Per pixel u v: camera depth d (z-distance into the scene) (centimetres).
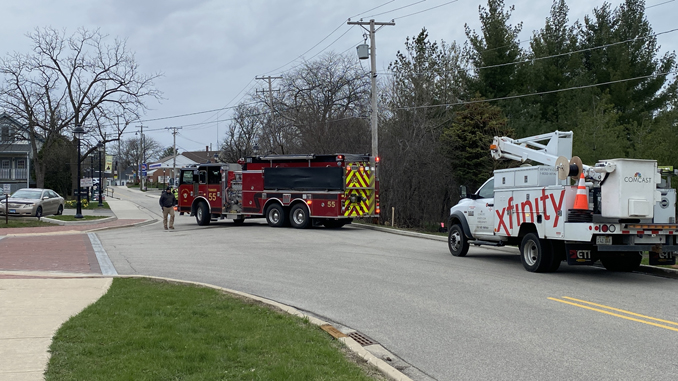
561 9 3969
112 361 532
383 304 880
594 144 2628
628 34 3650
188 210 2705
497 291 985
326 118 4231
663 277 1150
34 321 696
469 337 695
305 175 2386
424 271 1216
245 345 594
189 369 514
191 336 626
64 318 714
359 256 1477
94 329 650
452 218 1518
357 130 3659
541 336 695
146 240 1911
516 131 3572
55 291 908
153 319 703
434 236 2086
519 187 1257
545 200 1167
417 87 3684
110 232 2261
